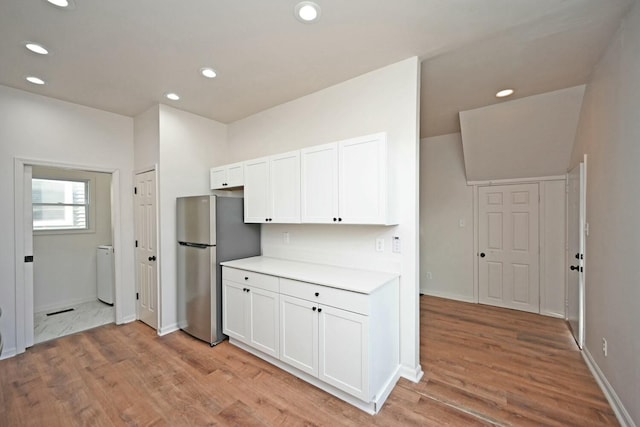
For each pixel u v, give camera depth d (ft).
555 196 11.99
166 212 10.57
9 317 8.86
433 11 5.74
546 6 5.64
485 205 13.61
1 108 8.89
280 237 10.60
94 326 11.14
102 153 11.04
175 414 6.24
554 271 12.01
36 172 12.93
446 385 7.18
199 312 9.85
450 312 12.48
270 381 7.44
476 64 7.86
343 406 6.48
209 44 6.84
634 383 5.41
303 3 5.49
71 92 9.45
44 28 6.14
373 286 6.44
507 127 11.12
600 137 7.37
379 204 7.08
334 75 8.42
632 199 5.58
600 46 6.99
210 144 12.03
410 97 7.53
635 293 5.43
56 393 6.96
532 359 8.39
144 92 9.49
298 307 7.45
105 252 13.85
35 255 12.75
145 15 5.77
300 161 8.55
